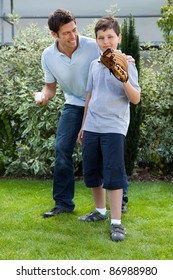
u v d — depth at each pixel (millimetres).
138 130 5434
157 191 5359
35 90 6070
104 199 4117
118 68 3455
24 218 4184
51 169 6320
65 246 3533
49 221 4102
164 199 4953
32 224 4023
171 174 6410
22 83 5945
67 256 3346
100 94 3738
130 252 3414
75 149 5996
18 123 6453
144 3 9281
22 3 9273
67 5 9281
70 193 4359
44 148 6152
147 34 9344
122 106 3730
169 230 3881
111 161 3701
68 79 4133
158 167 6371
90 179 3959
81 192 5270
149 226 3984
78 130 4258
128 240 3660
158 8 9234
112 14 6660
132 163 5496
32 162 6258
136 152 5492
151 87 6180
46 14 9258
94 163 3891
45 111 5996
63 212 4324
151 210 4480
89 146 3836
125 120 3775
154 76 6238
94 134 3791
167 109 6195
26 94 5906
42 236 3727
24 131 6117
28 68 6305
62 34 3871
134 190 5391
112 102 3701
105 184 3742
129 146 5418
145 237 3734
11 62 6445
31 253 3400
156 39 9266
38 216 4285
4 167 6500
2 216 4273
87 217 4117
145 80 6188
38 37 6520
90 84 3893
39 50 6359
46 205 4680
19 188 5527
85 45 4047
